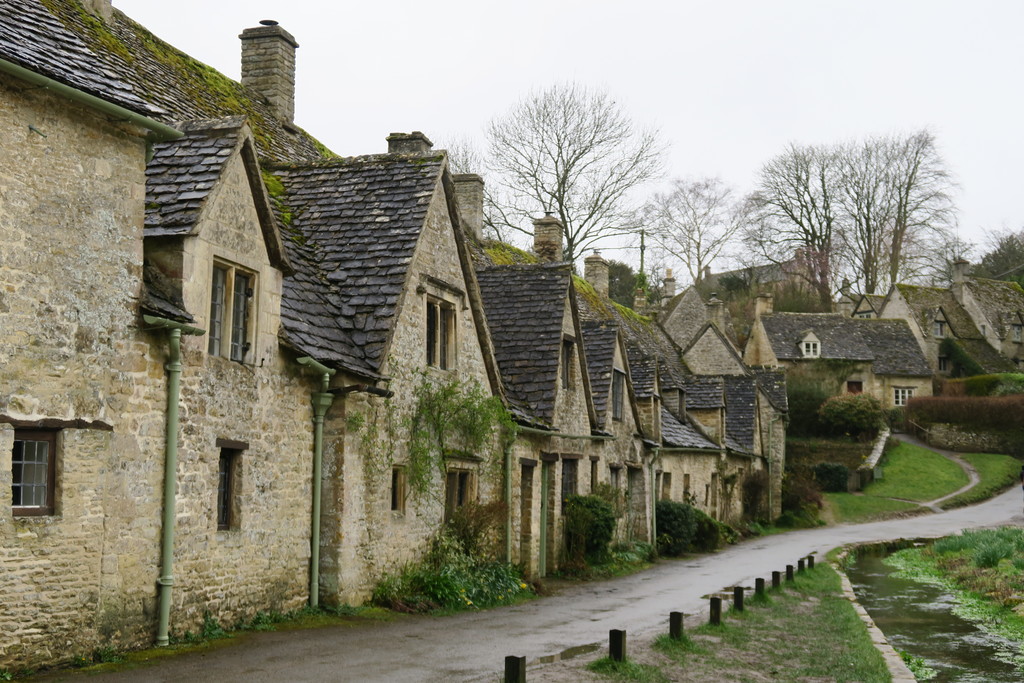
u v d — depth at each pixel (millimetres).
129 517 9828
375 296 14586
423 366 15555
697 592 19344
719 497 38188
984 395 68000
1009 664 14555
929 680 13219
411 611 14023
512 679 8398
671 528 29609
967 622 18938
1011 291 81812
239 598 11492
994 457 60406
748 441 43656
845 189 77188
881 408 63062
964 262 80688
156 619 10172
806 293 79625
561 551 22078
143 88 15328
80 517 9258
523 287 22469
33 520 8797
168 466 10273
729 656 12266
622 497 26609
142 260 10203
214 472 11078
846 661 12430
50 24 10102
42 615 8852
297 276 14211
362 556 13664
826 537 39031
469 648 11453
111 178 9812
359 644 11156
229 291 11500
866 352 70750
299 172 16984
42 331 8977
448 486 16750
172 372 10367
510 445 18578
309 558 12930
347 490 13273
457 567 15844
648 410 30375
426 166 16344
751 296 80312
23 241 8844
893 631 17828
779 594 19078
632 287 74750
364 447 13742
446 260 16656
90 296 9484
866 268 79250
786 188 77188
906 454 60156
